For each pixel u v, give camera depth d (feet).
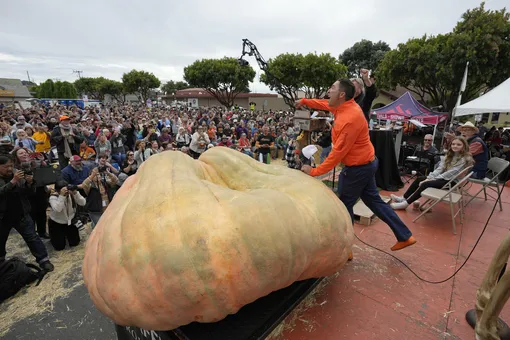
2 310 10.04
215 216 5.59
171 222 5.45
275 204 6.14
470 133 18.06
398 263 9.93
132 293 5.27
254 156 36.35
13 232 16.58
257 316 6.61
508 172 20.81
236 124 56.65
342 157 8.45
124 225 5.65
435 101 78.07
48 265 12.40
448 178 14.19
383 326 7.09
